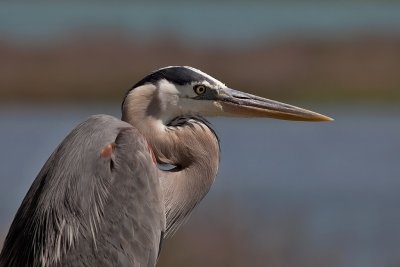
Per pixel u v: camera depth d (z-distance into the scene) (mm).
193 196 6371
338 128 23625
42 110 26828
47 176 5762
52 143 20250
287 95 29609
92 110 26828
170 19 71750
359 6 100125
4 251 5637
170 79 6324
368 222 13148
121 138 5906
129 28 47844
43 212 5551
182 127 6352
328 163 18234
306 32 45281
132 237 5676
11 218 12906
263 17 77312
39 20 65500
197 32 51812
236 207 11305
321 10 91500
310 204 14047
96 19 67750
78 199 5598
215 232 10438
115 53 33688
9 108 27391
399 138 21688
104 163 5762
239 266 10039
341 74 31125
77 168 5688
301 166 17828
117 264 5590
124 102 6344
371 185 16000
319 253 10773
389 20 63938
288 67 32188
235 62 33000
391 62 32219
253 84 30797
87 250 5531
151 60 33156
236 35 48750
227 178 16141
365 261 11094
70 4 101625
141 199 5766
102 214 5633
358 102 28719
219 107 6457
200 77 6379
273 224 11234
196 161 6352
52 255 5441
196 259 10047
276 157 18891
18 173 16766
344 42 35094
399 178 16656
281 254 10406
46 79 30312
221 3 115062
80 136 5863
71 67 31688
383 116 26250
